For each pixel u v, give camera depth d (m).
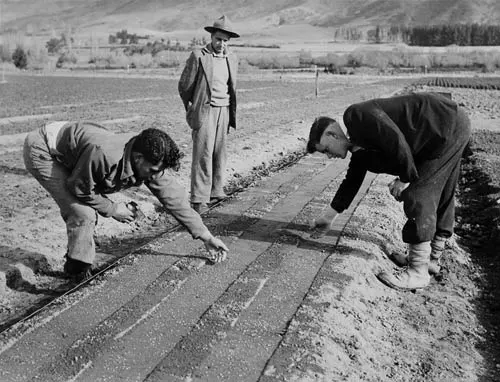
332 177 11.14
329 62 82.44
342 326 5.46
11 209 9.17
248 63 82.00
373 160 6.52
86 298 5.79
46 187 5.93
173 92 35.62
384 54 87.44
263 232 7.69
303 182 10.69
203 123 8.59
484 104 30.38
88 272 6.43
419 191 6.19
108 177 5.49
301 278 6.26
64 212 6.10
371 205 9.07
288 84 44.88
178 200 5.84
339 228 7.87
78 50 121.38
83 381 4.48
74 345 4.95
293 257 6.81
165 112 23.39
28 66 71.12
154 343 5.00
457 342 5.82
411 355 5.49
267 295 5.86
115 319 5.36
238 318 5.41
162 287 6.00
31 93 34.31
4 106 25.91
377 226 8.05
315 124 6.23
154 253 6.94
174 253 6.95
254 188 10.20
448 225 6.81
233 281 6.17
